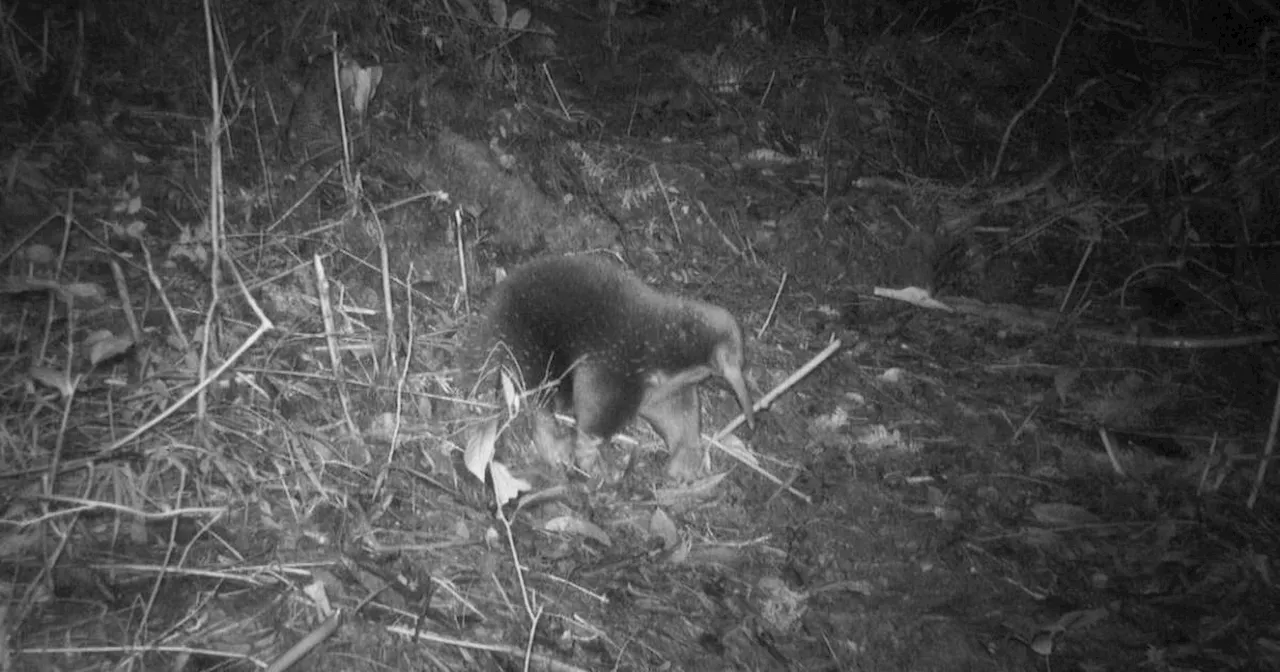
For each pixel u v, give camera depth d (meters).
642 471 7.07
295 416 6.34
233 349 6.56
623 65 11.41
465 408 6.75
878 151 11.88
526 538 6.14
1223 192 11.77
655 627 5.81
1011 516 7.52
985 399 8.77
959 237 10.82
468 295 7.65
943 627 6.37
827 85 12.05
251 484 5.75
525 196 8.63
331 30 8.95
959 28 14.48
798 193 10.65
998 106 13.27
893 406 8.37
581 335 6.54
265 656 4.85
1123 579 7.11
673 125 10.96
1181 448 8.53
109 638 4.79
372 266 7.56
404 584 5.50
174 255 6.87
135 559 5.21
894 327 9.38
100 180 7.38
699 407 7.25
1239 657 6.50
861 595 6.51
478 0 10.48
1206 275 11.01
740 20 12.51
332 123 8.58
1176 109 12.79
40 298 6.43
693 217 9.62
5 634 4.54
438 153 8.60
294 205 7.55
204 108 8.36
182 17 8.70
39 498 5.19
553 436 6.84
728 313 6.61
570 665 5.36
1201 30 15.30
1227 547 7.46
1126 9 15.21
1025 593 6.81
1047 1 14.70
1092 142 12.71
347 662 4.96
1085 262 10.99
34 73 8.13
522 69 10.34
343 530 5.66
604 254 8.60
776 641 6.00
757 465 7.30
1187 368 9.70
